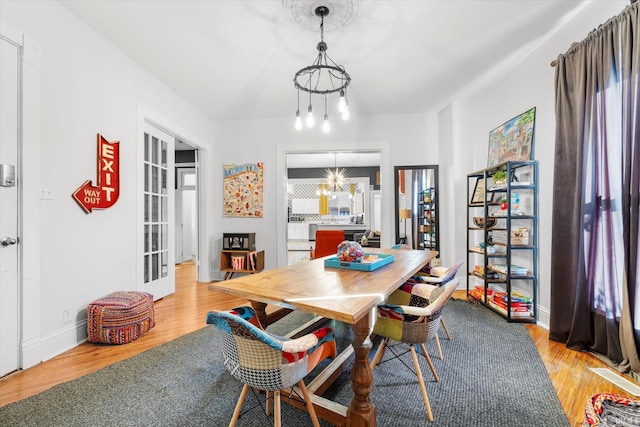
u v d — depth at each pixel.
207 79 3.37
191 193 7.28
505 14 2.33
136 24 2.43
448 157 4.19
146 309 2.52
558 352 2.16
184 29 2.49
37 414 1.49
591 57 2.09
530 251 2.91
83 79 2.41
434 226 4.38
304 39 2.62
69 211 2.28
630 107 1.78
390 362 2.04
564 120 2.31
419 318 1.49
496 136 3.48
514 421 1.45
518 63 3.07
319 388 1.55
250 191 4.67
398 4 2.19
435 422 1.45
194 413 1.52
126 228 2.88
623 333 1.82
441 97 3.93
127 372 1.90
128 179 2.90
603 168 2.00
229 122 4.73
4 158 1.85
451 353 2.16
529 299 2.85
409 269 1.98
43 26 2.08
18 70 1.93
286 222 4.69
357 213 10.00
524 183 2.98
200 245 4.61
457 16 2.34
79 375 1.87
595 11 2.19
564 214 2.31
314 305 1.23
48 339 2.10
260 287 1.53
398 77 3.36
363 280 1.67
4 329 1.84
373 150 4.57
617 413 1.36
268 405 1.52
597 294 2.08
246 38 2.61
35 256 2.00
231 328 1.13
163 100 3.47
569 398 1.62
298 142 4.62
